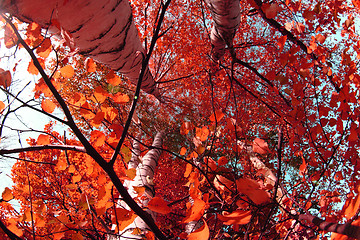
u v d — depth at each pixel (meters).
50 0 0.91
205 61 4.48
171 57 6.07
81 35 1.24
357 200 0.84
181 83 5.99
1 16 0.85
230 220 0.77
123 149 1.12
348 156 1.41
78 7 1.03
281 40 1.25
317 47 1.57
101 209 1.09
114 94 1.07
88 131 5.89
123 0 1.26
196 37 4.99
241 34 5.12
